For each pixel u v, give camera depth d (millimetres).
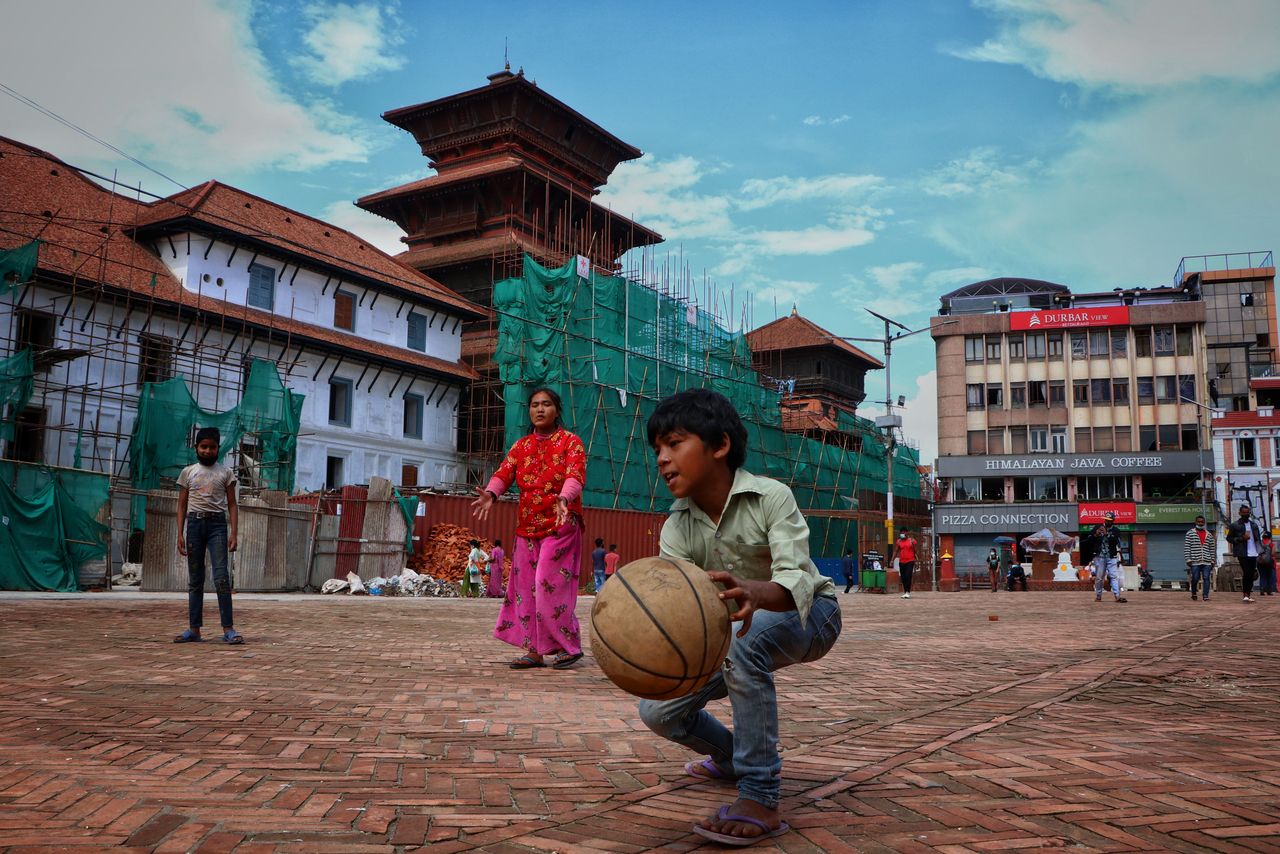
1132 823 2775
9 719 4371
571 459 7008
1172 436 58938
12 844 2508
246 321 32219
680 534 2945
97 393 27672
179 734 4098
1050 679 6391
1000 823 2777
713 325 48125
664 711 2961
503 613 7188
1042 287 69688
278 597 18172
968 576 54688
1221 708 5074
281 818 2805
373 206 50594
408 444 39688
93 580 19594
